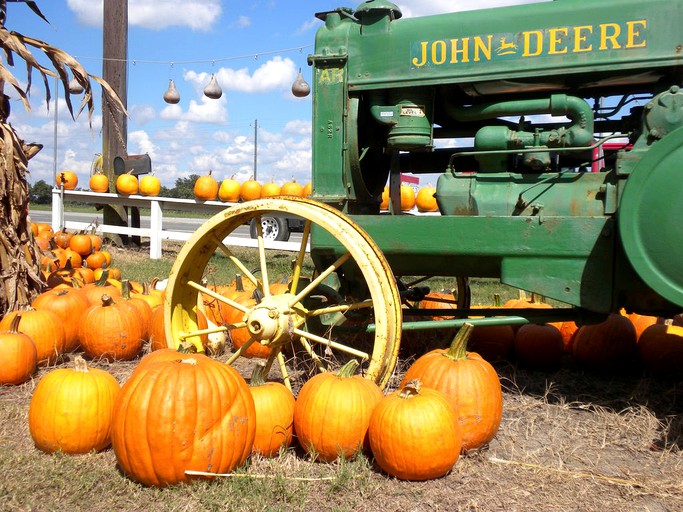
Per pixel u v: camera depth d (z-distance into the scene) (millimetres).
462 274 2465
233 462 1733
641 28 2303
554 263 2236
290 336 2248
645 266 2029
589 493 1720
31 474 1762
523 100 2578
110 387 2000
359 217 2453
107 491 1679
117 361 2973
